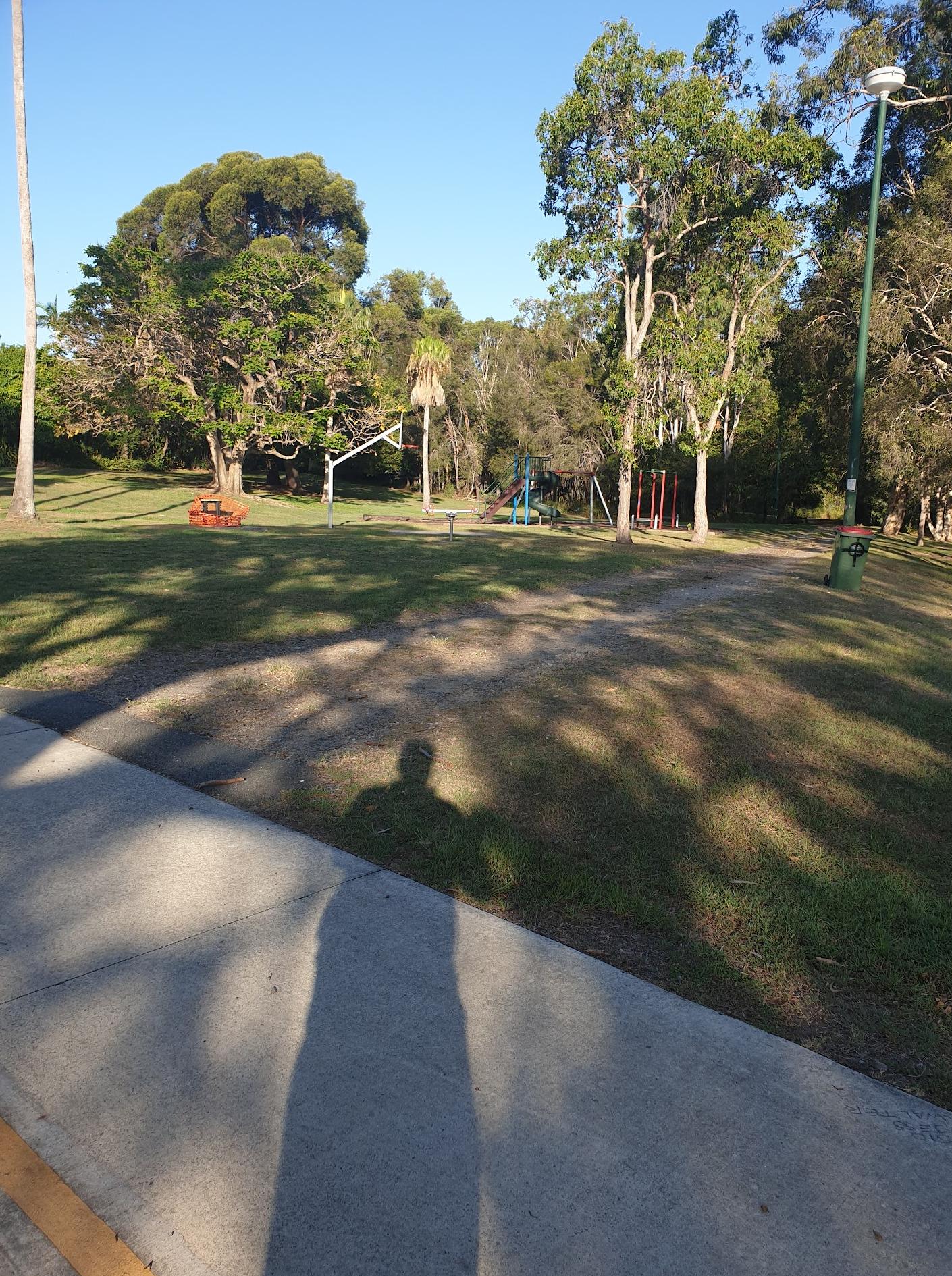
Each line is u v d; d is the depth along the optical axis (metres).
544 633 10.23
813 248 30.34
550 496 55.56
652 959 3.24
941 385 25.14
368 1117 2.36
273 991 2.94
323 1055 2.62
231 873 3.81
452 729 6.04
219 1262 1.92
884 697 7.54
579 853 4.12
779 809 4.79
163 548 18.25
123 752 5.42
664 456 48.84
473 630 10.21
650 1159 2.24
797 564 22.16
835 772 5.47
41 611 10.09
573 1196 2.11
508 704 6.77
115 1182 2.13
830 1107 2.45
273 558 17.17
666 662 8.66
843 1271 1.93
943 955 3.27
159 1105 2.40
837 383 30.23
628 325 28.34
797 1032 2.82
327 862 3.94
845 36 29.05
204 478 52.75
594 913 3.57
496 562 18.53
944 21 28.06
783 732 6.32
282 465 68.12
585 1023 2.80
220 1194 2.10
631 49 24.36
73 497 34.91
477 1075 2.54
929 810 4.88
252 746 5.61
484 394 65.19
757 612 12.61
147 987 2.95
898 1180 2.19
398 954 3.18
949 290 24.61
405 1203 2.08
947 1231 2.05
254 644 8.85
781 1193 2.14
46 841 4.11
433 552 20.30
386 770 5.16
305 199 67.94
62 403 42.38
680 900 3.71
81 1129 2.31
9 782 4.86
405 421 63.84
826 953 3.29
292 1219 2.04
